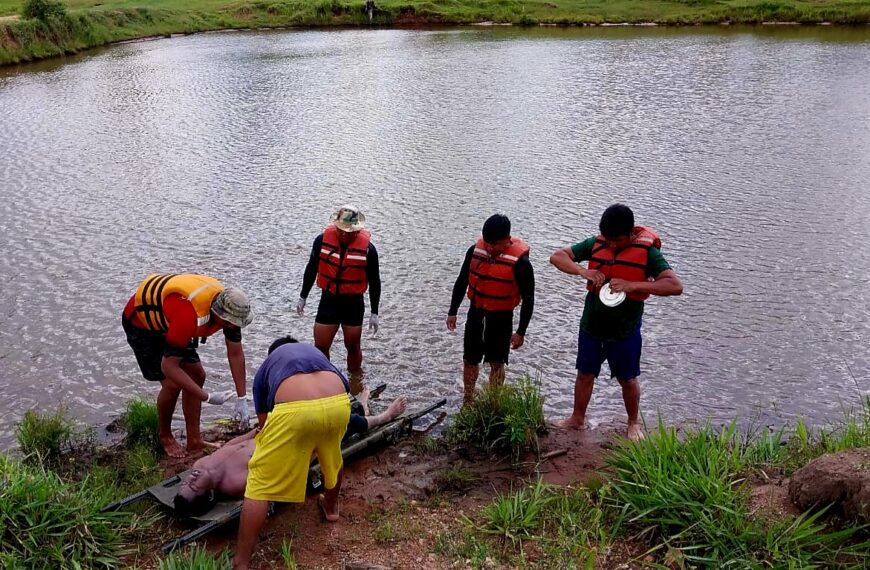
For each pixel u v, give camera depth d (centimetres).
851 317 933
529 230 1262
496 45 3656
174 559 477
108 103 2362
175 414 740
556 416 738
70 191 1483
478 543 512
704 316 944
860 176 1512
